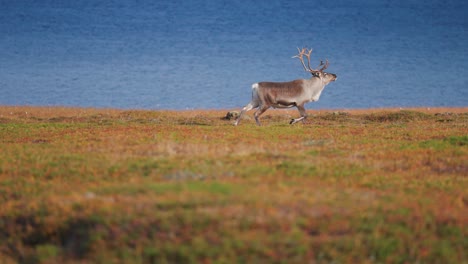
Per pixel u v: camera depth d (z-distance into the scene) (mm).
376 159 75062
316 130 101688
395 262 47812
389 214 52969
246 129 101250
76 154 76438
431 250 48781
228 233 48406
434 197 59625
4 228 54719
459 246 49562
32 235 53219
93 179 65250
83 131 98562
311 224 50219
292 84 111188
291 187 59406
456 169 71375
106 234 49969
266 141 88188
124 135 92938
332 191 58688
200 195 55156
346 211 52750
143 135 92875
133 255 47719
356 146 83938
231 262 46281
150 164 69500
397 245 48906
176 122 121938
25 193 61062
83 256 49094
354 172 67875
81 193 58594
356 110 169000
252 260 46375
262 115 140750
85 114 143750
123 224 50438
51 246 50812
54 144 85062
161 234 49000
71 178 66000
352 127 108188
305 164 69812
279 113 153250
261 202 53188
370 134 97062
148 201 54062
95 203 54500
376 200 56656
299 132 98875
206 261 46375
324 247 47688
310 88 112000
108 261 47531
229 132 97438
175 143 83562
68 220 52781
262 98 110500
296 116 139875
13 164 71812
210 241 47938
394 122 123875
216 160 71812
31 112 151375
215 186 57750
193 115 141500
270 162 71438
